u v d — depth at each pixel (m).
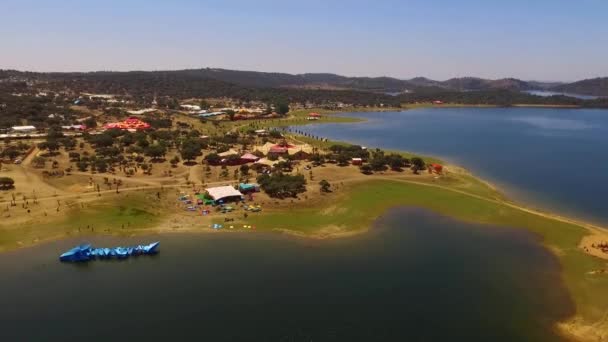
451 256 86.44
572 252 88.75
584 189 141.50
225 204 115.38
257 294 70.75
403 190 132.12
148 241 93.31
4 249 88.38
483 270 80.19
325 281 75.19
